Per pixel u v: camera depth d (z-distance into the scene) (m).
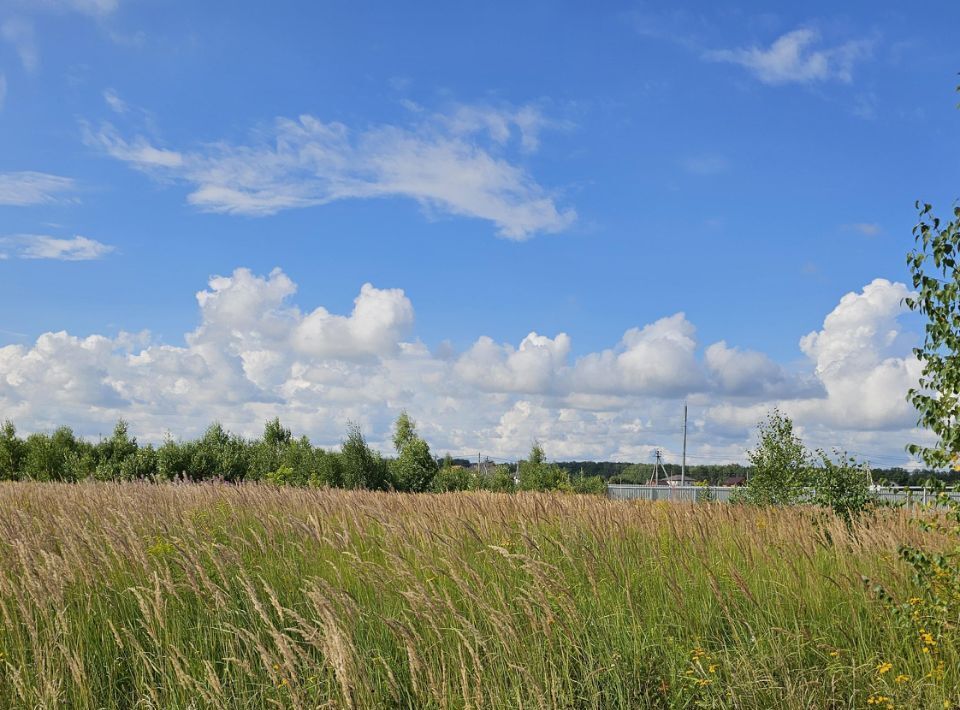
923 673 6.25
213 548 8.08
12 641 6.44
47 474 30.42
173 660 5.88
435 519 10.21
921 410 6.39
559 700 5.93
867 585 7.38
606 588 7.84
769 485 15.90
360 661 5.70
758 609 7.31
